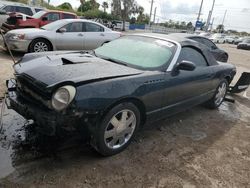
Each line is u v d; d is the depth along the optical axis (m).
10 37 7.66
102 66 3.24
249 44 27.48
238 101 6.28
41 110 2.63
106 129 2.91
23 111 2.85
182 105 4.02
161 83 3.36
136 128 3.27
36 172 2.66
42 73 2.86
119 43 4.17
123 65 3.49
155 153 3.29
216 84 4.91
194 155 3.37
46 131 2.58
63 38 8.23
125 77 3.01
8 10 13.15
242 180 2.98
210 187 2.79
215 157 3.39
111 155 3.10
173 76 3.56
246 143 3.92
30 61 3.43
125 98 2.94
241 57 17.84
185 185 2.76
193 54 4.17
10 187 2.42
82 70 2.97
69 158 2.95
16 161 2.79
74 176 2.67
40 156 2.92
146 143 3.51
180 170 3.01
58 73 2.82
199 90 4.32
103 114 2.80
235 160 3.39
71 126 2.61
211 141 3.84
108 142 3.03
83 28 8.71
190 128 4.22
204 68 4.38
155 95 3.32
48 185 2.50
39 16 10.43
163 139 3.69
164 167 3.02
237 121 4.85
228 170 3.14
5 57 7.73
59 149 3.08
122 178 2.74
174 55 3.68
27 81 2.86
